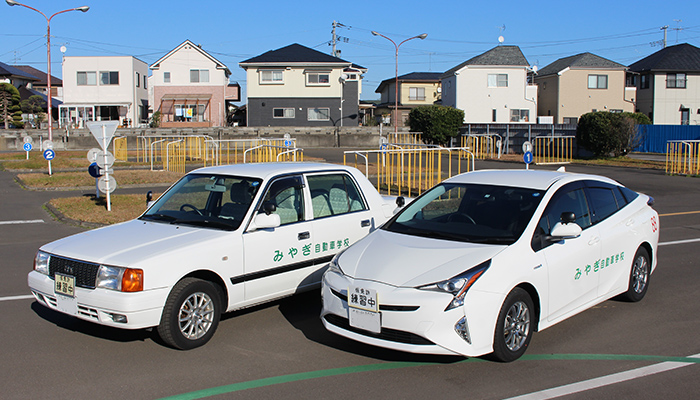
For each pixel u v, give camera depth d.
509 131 35.53
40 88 70.00
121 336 5.48
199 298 5.16
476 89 46.62
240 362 4.83
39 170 23.23
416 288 4.42
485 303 4.44
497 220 5.24
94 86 51.53
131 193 16.56
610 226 5.95
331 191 6.50
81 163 26.11
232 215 5.70
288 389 4.28
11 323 5.86
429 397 4.13
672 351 5.04
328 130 43.94
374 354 5.02
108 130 12.74
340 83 48.53
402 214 5.94
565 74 46.25
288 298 6.81
